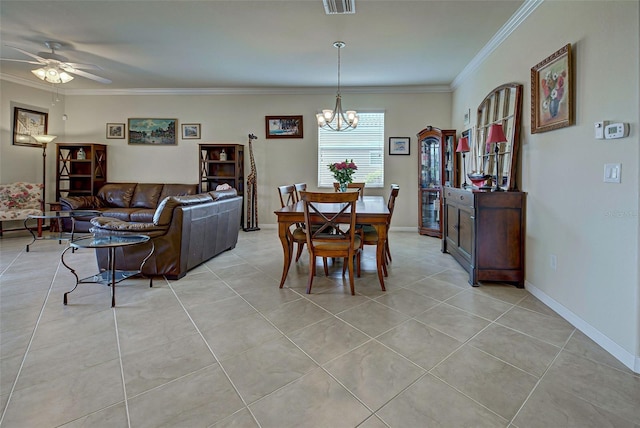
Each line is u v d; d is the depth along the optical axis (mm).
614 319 1814
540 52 2633
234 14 3143
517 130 2949
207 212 3576
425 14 3098
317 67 4656
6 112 5172
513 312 2375
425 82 5363
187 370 1657
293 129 5930
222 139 6020
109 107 6023
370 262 3779
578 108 2137
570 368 1677
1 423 1282
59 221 4875
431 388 1517
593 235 1996
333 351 1841
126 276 2850
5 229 5242
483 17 3137
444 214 4172
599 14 1936
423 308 2443
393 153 5785
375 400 1438
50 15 3191
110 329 2098
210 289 2857
